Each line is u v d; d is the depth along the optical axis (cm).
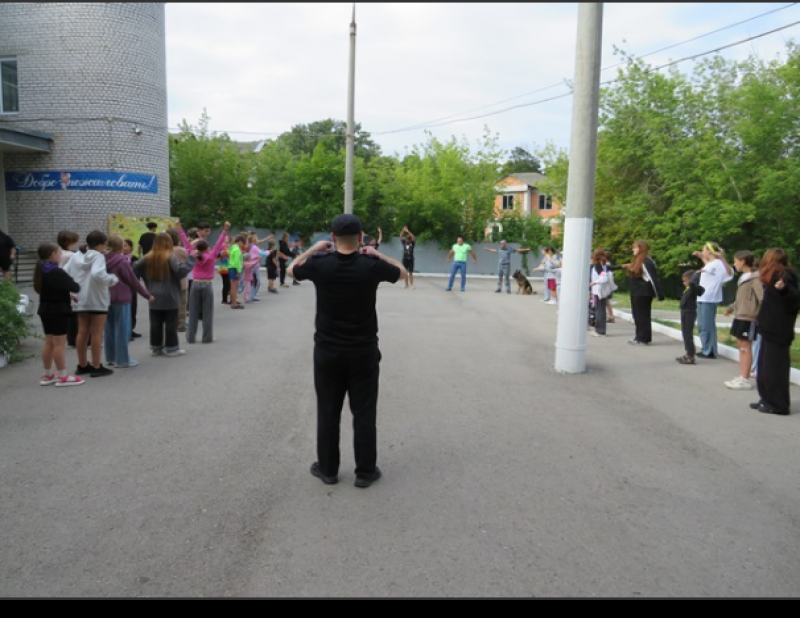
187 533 397
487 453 543
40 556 369
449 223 3281
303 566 360
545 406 693
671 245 2258
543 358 958
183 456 530
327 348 455
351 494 457
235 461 520
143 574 351
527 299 1923
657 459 534
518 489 468
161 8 2194
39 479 479
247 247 1598
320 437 471
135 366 872
